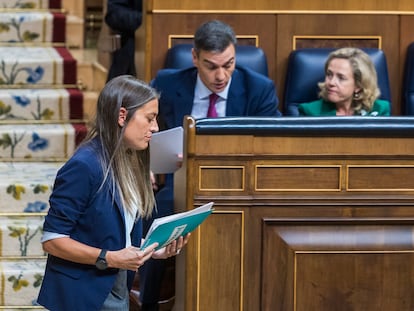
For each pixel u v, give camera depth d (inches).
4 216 554.9
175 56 536.1
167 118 495.5
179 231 346.0
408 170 407.8
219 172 399.5
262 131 398.0
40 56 666.2
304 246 404.5
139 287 506.9
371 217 407.8
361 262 408.8
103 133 344.5
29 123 628.7
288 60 566.3
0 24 690.8
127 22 597.3
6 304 514.9
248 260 404.5
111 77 613.9
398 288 411.5
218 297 404.5
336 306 409.4
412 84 571.2
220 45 472.7
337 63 516.4
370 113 520.7
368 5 575.5
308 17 571.5
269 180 402.3
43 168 596.1
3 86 648.4
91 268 342.6
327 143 402.6
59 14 709.3
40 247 536.1
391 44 578.9
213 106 491.2
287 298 406.9
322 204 403.5
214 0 562.6
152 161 427.2
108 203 341.1
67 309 340.2
